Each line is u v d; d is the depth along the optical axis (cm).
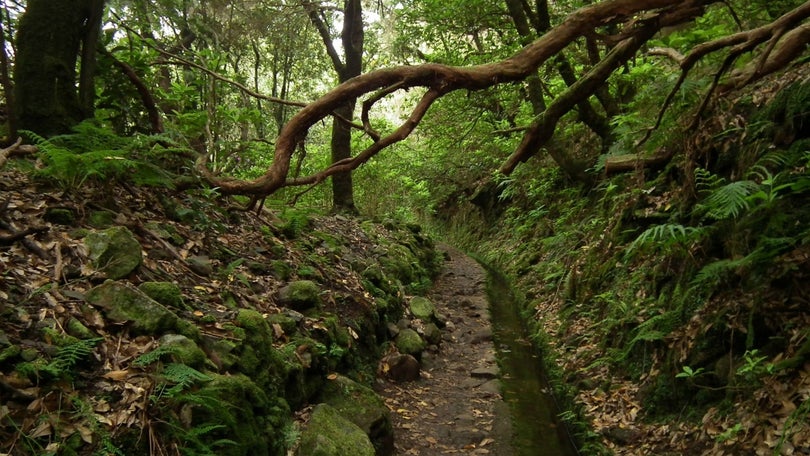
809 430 272
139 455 228
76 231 341
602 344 518
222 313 361
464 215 1739
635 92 813
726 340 366
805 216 351
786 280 345
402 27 1034
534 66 351
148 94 537
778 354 326
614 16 341
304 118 353
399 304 697
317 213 923
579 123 1004
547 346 627
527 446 430
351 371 482
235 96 920
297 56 1212
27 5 439
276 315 416
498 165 1448
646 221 568
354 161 361
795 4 521
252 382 309
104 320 281
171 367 257
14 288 272
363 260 727
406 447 422
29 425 212
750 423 309
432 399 523
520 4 870
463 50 1025
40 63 428
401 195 1747
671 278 473
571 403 473
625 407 417
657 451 356
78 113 446
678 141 540
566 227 891
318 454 313
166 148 511
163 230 423
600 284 622
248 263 487
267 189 373
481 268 1220
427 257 1119
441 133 1255
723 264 361
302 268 546
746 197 342
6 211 329
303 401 379
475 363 630
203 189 526
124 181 441
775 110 427
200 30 662
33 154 403
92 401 235
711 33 511
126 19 608
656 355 429
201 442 248
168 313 297
